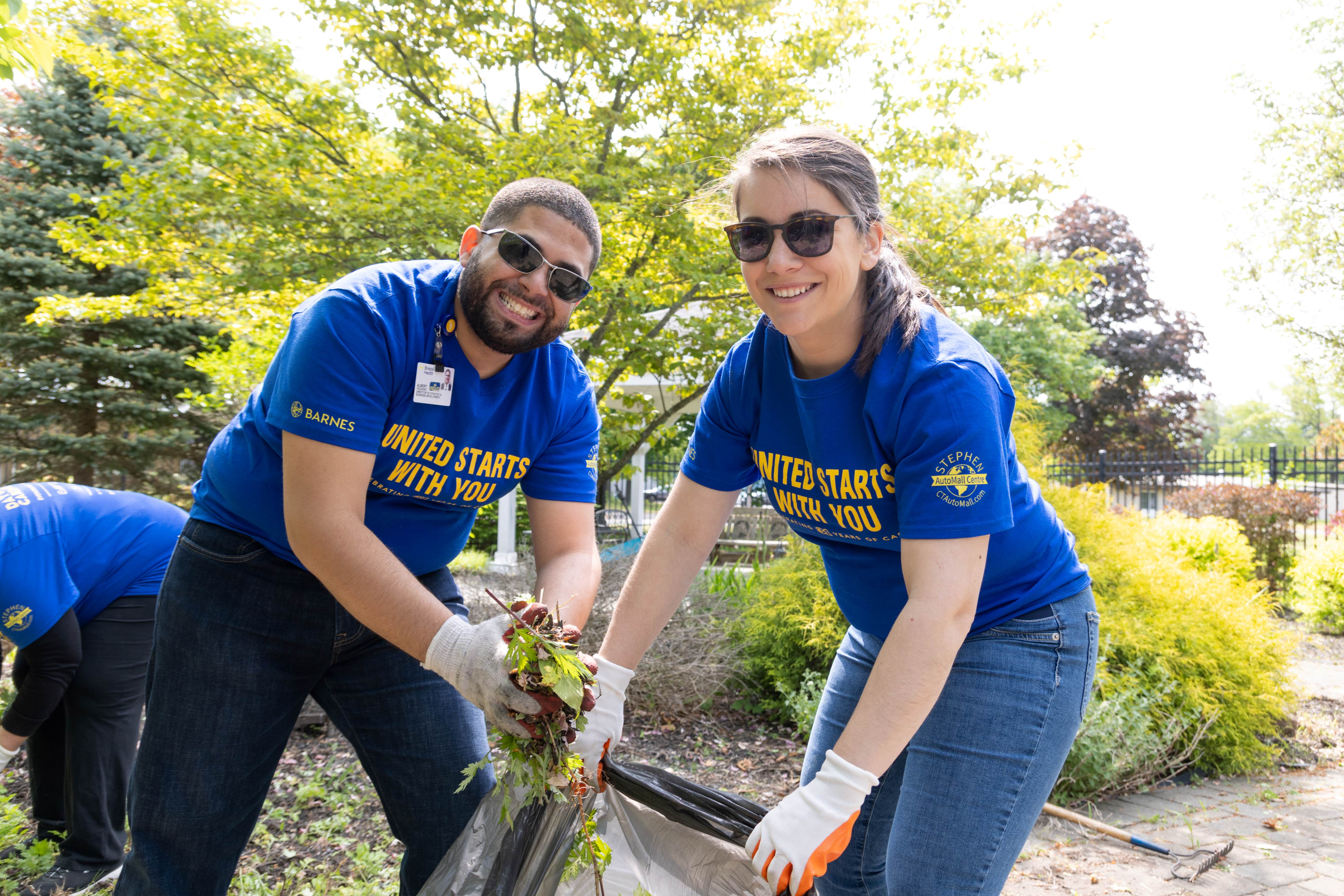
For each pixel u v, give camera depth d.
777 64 7.31
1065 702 1.65
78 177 10.92
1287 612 9.49
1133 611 4.79
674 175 6.45
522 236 1.71
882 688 1.41
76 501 2.84
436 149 6.40
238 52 6.05
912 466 1.49
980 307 7.08
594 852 1.69
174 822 1.80
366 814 3.46
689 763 4.38
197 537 1.90
